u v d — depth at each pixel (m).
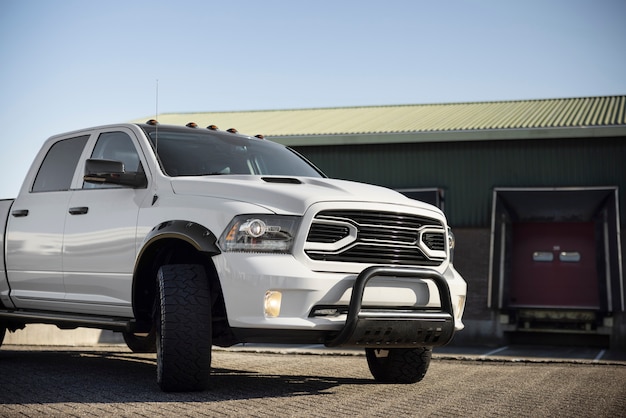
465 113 22.00
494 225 18.33
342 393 5.18
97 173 5.36
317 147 19.95
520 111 21.52
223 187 5.08
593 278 17.86
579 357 13.34
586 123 18.22
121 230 5.50
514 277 18.33
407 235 5.17
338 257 4.86
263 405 4.52
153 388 5.22
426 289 5.16
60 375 6.04
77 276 5.90
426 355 5.82
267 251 4.74
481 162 18.94
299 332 4.68
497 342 18.38
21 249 6.46
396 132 19.14
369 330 4.80
